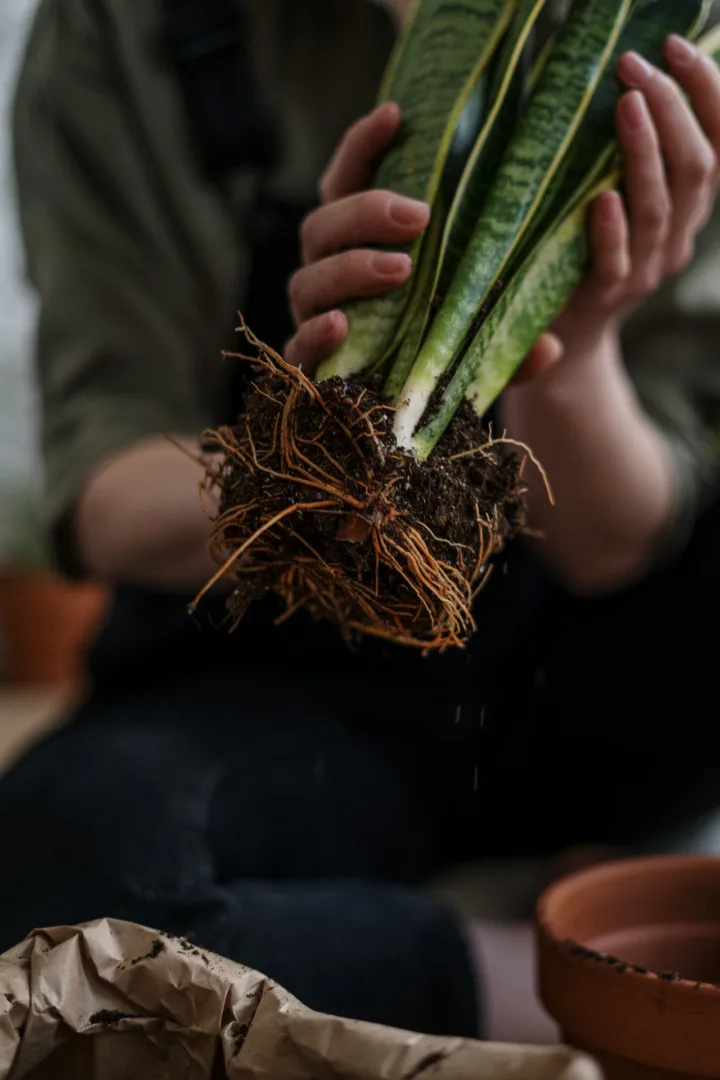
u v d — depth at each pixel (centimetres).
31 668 221
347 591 64
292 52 101
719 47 72
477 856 109
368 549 62
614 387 91
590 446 91
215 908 72
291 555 63
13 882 72
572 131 66
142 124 99
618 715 98
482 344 65
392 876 93
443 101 66
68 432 96
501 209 65
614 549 97
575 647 100
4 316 241
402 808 93
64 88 100
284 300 97
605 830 104
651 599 99
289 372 64
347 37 101
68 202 99
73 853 73
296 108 101
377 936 74
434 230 66
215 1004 60
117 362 98
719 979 70
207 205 99
